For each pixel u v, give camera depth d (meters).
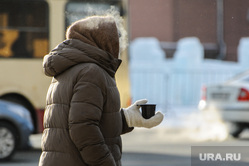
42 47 27.64
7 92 27.38
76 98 7.31
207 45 58.38
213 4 57.31
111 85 7.60
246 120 29.30
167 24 58.16
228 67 56.16
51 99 7.67
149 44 56.03
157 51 55.88
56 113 7.51
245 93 29.44
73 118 7.24
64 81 7.54
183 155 24.25
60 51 7.59
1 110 22.50
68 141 7.41
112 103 7.56
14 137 22.66
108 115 7.54
